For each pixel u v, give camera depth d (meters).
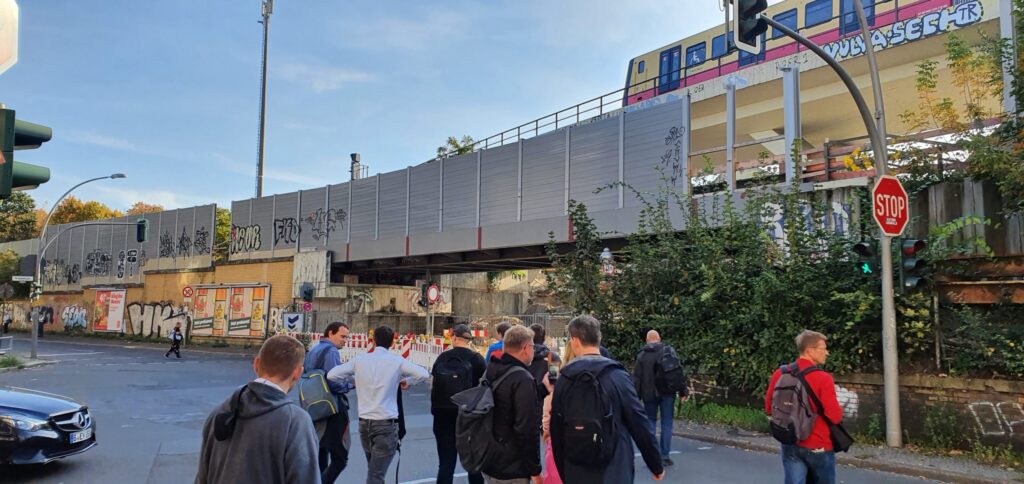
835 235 11.87
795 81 15.18
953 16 20.06
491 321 29.47
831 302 11.38
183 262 43.62
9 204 74.12
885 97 23.98
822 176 13.53
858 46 22.41
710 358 12.88
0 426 7.90
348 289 33.31
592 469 4.21
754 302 12.17
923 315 10.17
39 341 45.56
